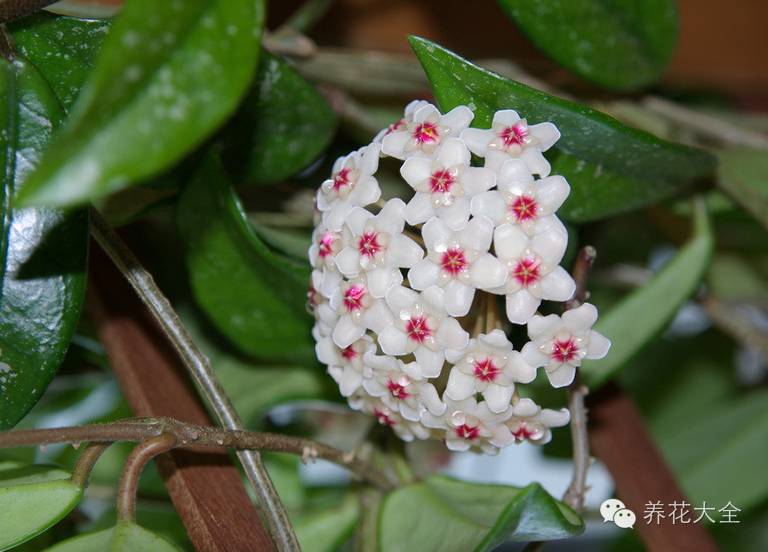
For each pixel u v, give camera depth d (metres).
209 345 0.30
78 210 0.23
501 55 0.34
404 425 0.25
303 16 0.32
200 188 0.25
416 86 0.33
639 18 0.28
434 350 0.23
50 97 0.23
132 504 0.22
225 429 0.23
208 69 0.19
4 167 0.22
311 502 0.33
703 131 0.34
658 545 0.28
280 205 0.31
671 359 0.38
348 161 0.24
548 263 0.22
